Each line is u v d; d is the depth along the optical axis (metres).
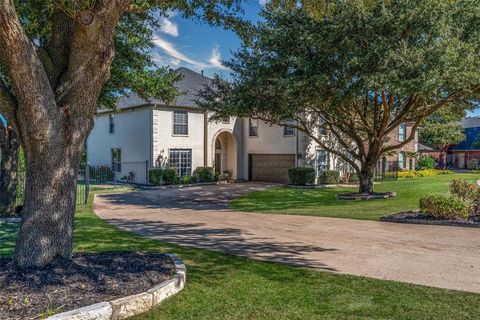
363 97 15.55
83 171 27.64
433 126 27.06
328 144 25.52
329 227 9.74
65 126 5.18
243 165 27.50
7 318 3.64
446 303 4.44
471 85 13.34
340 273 5.67
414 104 15.44
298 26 12.98
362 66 12.34
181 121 23.94
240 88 15.41
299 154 24.38
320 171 25.03
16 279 4.52
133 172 24.09
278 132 25.45
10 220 10.55
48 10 6.39
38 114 4.79
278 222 10.69
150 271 5.07
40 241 4.98
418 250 7.14
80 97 5.24
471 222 9.52
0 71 9.41
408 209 12.34
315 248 7.36
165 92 14.04
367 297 4.67
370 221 10.58
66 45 5.46
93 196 18.19
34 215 5.00
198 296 4.71
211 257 6.64
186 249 7.26
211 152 25.42
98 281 4.61
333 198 17.25
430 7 11.58
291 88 12.77
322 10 9.78
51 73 5.41
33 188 5.03
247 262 6.30
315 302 4.52
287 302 4.52
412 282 5.23
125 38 11.87
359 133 20.78
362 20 12.15
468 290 4.89
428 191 18.67
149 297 4.30
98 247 7.31
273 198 17.56
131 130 24.33
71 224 5.35
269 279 5.38
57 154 5.09
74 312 3.74
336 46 12.74
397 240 8.05
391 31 12.20
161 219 11.44
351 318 4.06
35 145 4.95
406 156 34.94
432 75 11.18
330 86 12.66
